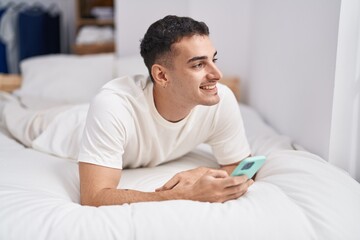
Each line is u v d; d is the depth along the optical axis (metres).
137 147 1.15
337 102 1.17
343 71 1.16
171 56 0.95
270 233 0.82
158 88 1.04
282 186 1.01
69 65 2.47
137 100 1.06
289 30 1.56
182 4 2.54
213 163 1.35
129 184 1.13
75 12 3.17
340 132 1.19
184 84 0.96
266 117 1.93
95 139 0.99
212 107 1.14
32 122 1.54
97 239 0.78
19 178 1.08
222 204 0.90
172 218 0.82
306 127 1.38
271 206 0.88
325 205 0.90
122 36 2.74
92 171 0.98
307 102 1.37
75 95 2.32
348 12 1.12
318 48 1.27
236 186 0.92
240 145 1.22
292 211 0.87
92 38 2.88
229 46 2.38
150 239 0.79
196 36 0.94
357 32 1.13
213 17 2.37
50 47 3.21
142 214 0.83
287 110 1.59
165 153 1.22
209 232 0.81
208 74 0.96
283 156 1.20
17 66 3.20
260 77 2.03
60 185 1.08
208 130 1.20
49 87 2.34
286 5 1.59
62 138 1.38
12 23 3.12
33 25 3.09
